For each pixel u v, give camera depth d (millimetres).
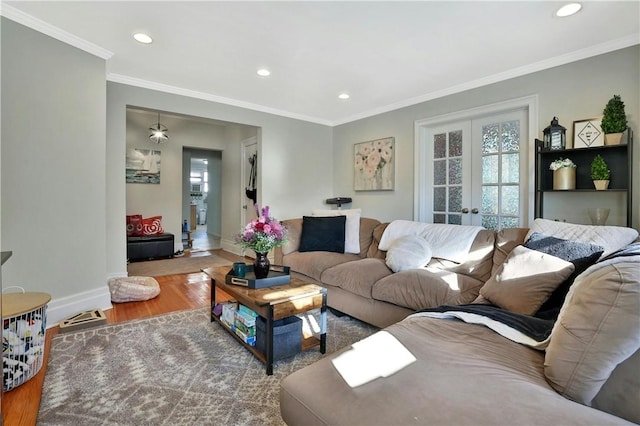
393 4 2062
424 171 4102
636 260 1123
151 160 5930
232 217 6199
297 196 4914
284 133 4734
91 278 2783
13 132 2273
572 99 2801
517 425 807
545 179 2941
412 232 2998
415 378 1032
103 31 2445
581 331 998
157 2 2078
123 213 3529
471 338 1354
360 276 2537
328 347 2197
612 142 2469
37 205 2410
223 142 6551
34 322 1799
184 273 4406
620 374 966
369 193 4742
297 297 1978
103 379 1783
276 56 2836
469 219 3721
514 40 2543
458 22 2281
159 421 1455
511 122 3365
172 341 2270
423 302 2098
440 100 3807
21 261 2332
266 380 1798
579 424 808
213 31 2424
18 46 2275
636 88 2482
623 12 2148
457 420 833
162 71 3213
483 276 2383
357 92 3828
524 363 1177
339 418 901
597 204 2707
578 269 1670
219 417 1487
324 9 2133
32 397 1612
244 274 2279
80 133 2662
